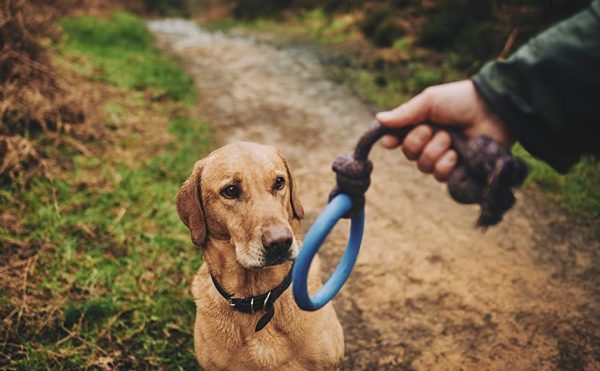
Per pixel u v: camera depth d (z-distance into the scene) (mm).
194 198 787
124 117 2006
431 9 3215
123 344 1066
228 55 3279
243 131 2098
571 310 1203
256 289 756
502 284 1282
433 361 1076
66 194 1468
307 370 791
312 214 1576
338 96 2547
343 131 2150
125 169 1647
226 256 765
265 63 3104
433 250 1405
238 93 2551
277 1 4750
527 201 1616
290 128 2152
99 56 2654
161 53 3172
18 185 1460
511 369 1058
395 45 3172
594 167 1729
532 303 1223
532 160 1753
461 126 390
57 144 1647
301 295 492
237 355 775
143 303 1156
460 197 388
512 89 353
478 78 369
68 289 1169
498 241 1442
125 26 3410
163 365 1035
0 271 1172
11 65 1690
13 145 1520
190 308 1156
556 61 329
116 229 1365
